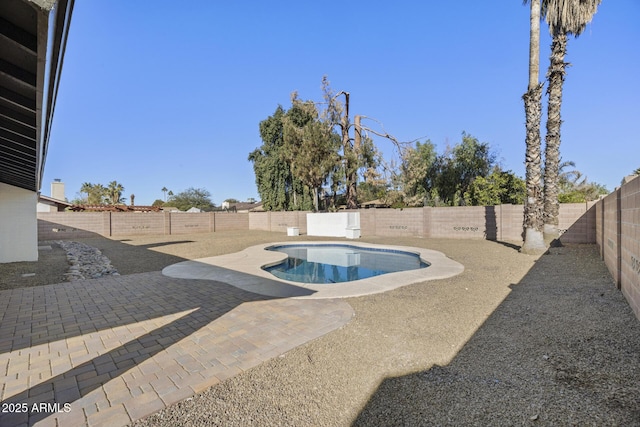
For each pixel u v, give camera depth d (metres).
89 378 3.09
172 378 3.09
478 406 2.58
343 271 11.13
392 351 3.68
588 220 13.08
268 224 28.58
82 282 7.45
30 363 3.41
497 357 3.46
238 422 2.44
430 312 5.08
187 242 18.02
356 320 4.74
